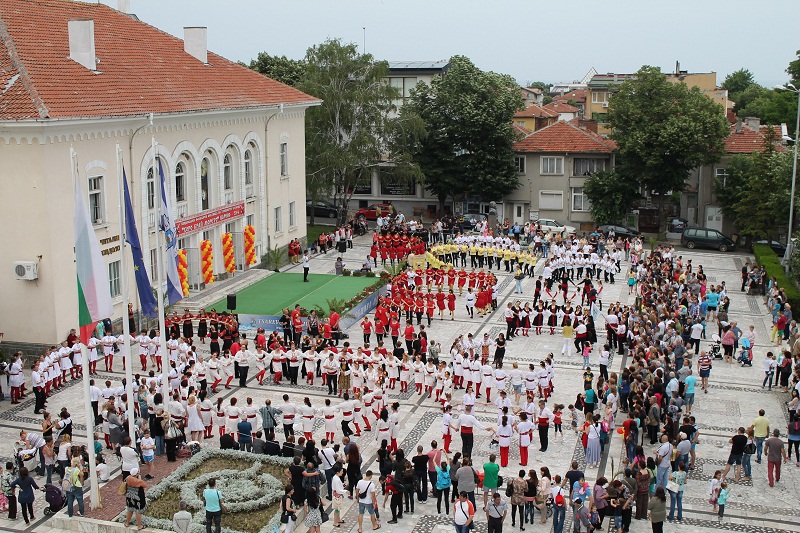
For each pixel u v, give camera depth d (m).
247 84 56.44
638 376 32.41
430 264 57.06
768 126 71.06
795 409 30.59
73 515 24.45
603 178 73.00
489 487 25.17
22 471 24.34
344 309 45.94
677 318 41.84
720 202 74.12
